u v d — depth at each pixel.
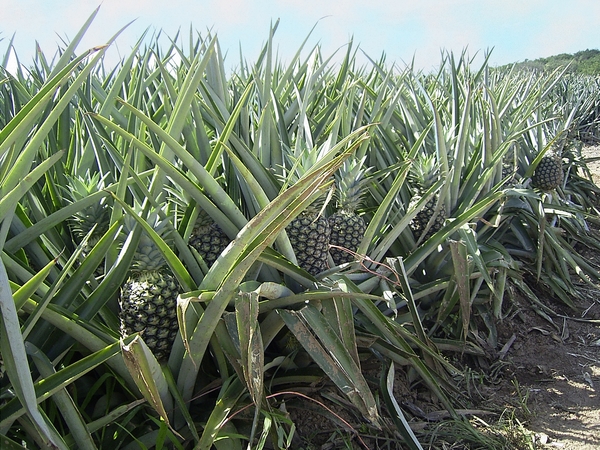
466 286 1.58
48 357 0.99
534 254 2.50
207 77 1.68
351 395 1.03
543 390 1.70
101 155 1.34
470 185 2.10
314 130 1.94
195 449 1.00
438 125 1.94
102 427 1.06
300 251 1.33
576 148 4.43
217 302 0.97
